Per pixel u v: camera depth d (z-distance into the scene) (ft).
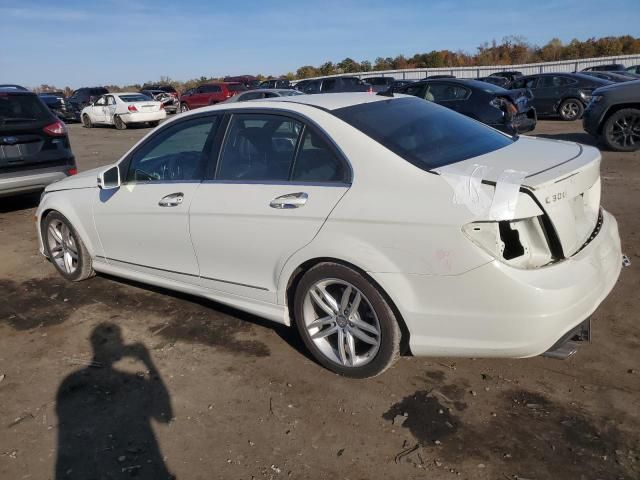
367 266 9.71
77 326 13.91
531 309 8.67
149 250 13.82
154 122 78.18
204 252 12.45
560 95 55.06
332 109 11.16
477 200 8.75
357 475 8.48
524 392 10.12
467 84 38.91
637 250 16.31
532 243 9.00
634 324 12.14
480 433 9.16
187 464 8.95
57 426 10.07
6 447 9.59
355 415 9.84
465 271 8.87
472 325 9.13
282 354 12.03
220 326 13.46
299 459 8.90
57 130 24.91
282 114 11.47
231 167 12.08
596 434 8.94
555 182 8.95
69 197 15.84
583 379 10.37
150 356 12.28
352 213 9.86
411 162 9.77
